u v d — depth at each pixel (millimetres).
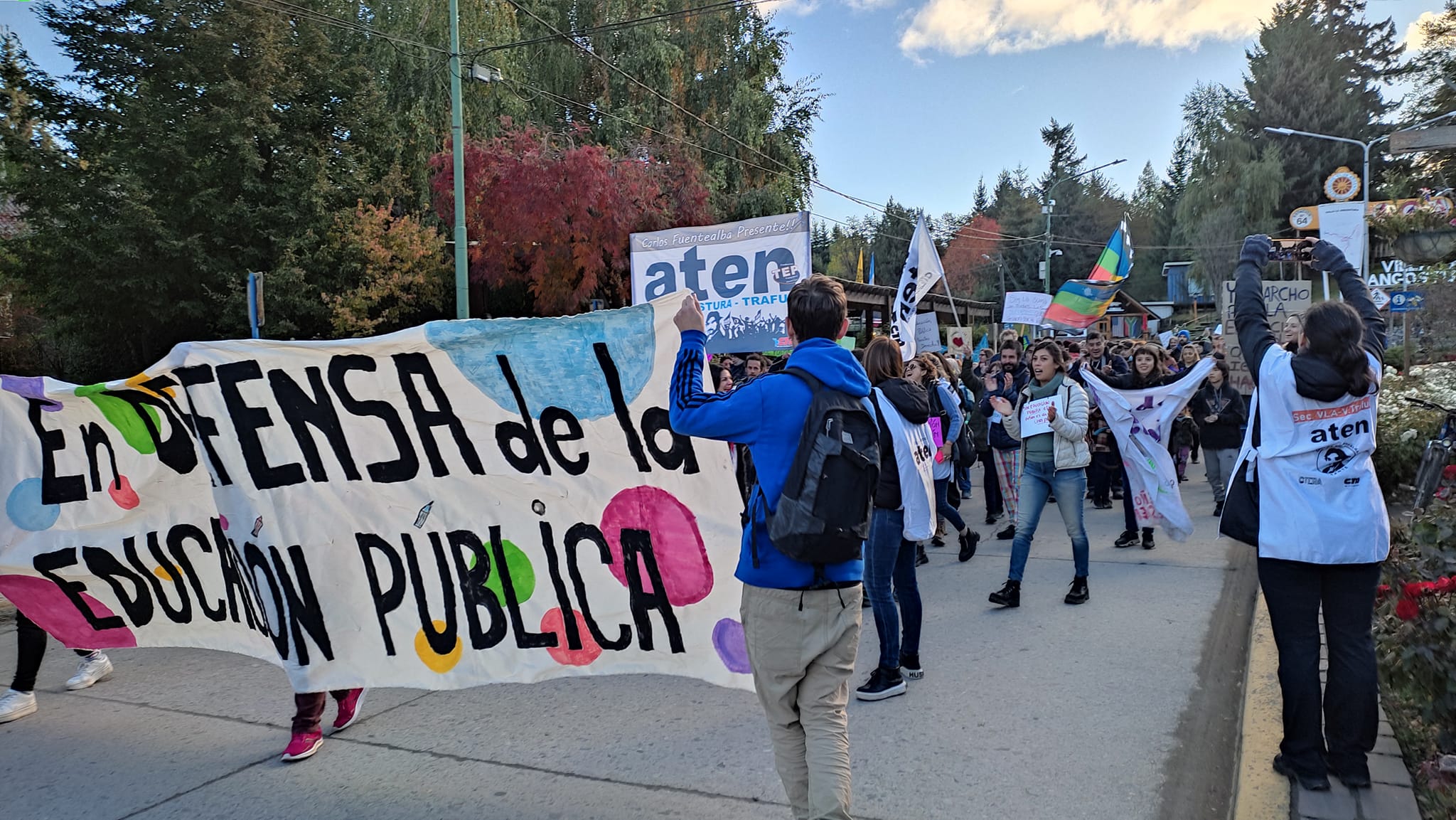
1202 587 6184
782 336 8742
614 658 3549
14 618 6523
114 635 4469
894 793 3352
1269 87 44125
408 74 23156
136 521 4336
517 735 4059
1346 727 3211
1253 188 41312
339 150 23359
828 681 2582
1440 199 11891
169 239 20344
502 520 3656
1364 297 3461
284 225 21703
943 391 7172
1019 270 67188
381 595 3744
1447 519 3893
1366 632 3236
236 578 4203
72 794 3574
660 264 9195
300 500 3785
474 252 19781
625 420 3518
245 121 20609
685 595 3449
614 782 3537
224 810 3402
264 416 3824
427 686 3688
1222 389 8688
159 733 4199
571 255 18844
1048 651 4934
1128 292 70562
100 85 21219
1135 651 4867
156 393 4152
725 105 25000
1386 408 8016
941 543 8062
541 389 3600
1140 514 6848
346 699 4184
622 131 22703
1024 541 5801
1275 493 3254
